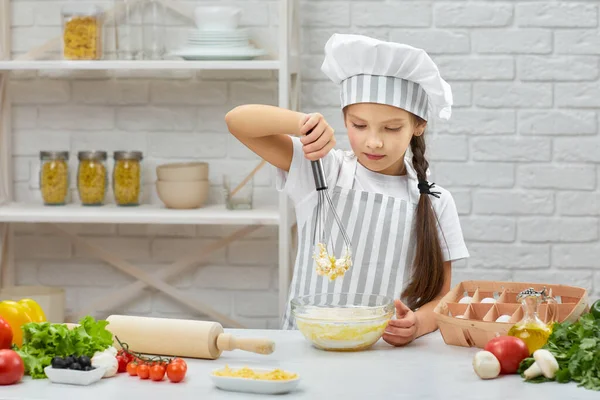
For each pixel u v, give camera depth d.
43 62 3.03
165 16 3.29
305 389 1.62
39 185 3.29
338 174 2.34
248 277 3.41
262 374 1.63
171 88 3.35
